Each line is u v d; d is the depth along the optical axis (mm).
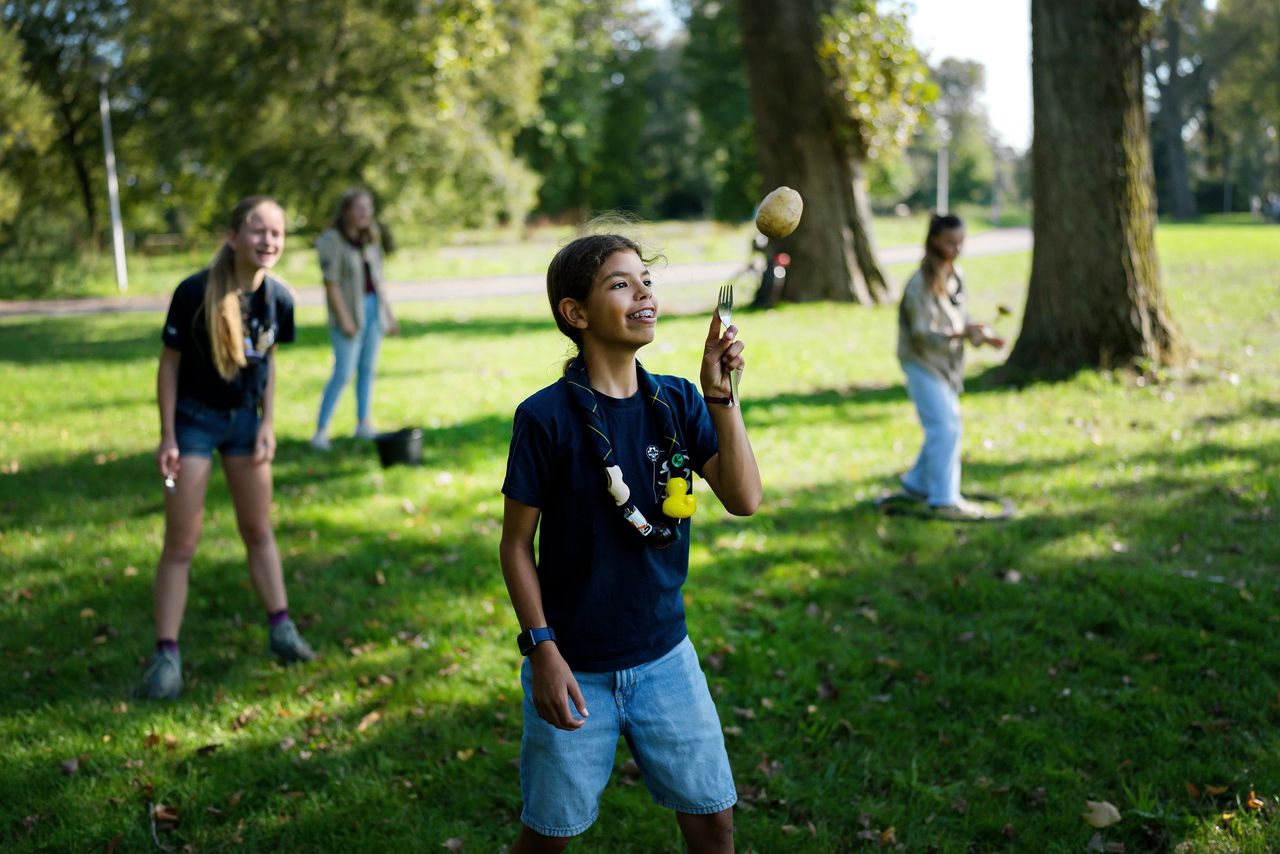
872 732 3816
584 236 2377
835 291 17391
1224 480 6508
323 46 29734
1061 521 5945
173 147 32188
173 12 30656
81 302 26547
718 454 2422
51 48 33531
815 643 4516
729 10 43781
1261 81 56938
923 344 6016
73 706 4164
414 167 31203
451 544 6000
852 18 16547
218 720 4059
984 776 3523
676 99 73812
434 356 13344
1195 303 14344
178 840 3350
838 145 17109
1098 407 8758
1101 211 9648
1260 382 9188
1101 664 4254
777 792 3477
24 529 6453
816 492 6723
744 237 44000
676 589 2486
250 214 3980
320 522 6430
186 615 5086
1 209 28016
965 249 35469
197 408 4207
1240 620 4488
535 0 36875
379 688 4281
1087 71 9500
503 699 4160
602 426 2344
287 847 3299
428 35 27688
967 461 7348
